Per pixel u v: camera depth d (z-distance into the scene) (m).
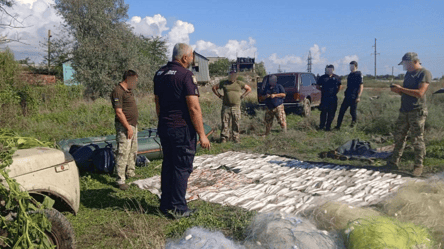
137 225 3.78
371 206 4.14
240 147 8.37
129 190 5.17
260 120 11.34
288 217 3.33
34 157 2.68
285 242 2.81
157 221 3.99
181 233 3.48
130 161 5.78
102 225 3.90
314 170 5.91
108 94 22.16
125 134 5.19
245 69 65.81
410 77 5.53
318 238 2.83
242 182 5.40
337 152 7.34
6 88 12.83
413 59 5.45
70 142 7.09
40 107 14.05
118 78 22.64
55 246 2.50
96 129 10.85
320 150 7.96
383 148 7.60
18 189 2.38
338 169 5.93
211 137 9.24
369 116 11.00
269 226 3.09
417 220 3.28
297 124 10.94
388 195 4.51
